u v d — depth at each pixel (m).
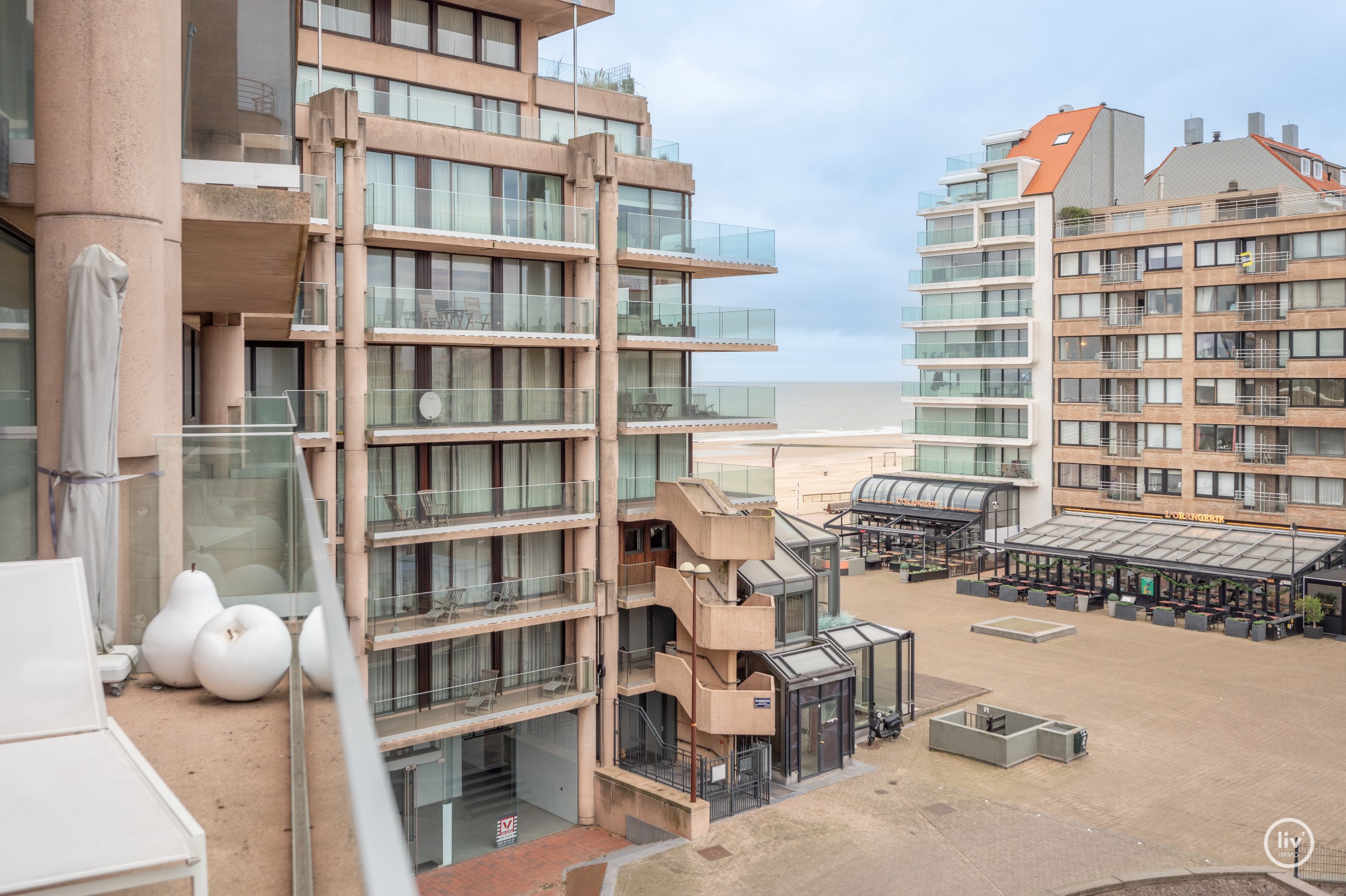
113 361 7.54
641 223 33.38
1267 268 56.91
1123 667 41.25
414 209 28.39
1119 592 52.66
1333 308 54.81
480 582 30.89
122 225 8.41
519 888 25.66
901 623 49.34
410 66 31.80
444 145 29.67
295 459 7.17
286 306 17.33
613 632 31.62
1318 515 55.31
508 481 31.53
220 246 11.22
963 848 25.05
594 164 31.44
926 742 33.06
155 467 8.48
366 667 27.73
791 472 120.00
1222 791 28.39
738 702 28.84
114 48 8.34
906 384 74.44
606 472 31.84
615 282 31.88
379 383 29.39
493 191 30.67
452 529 28.56
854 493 72.12
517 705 29.28
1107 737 32.97
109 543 7.23
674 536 34.41
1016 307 68.50
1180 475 61.44
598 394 32.12
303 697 3.88
